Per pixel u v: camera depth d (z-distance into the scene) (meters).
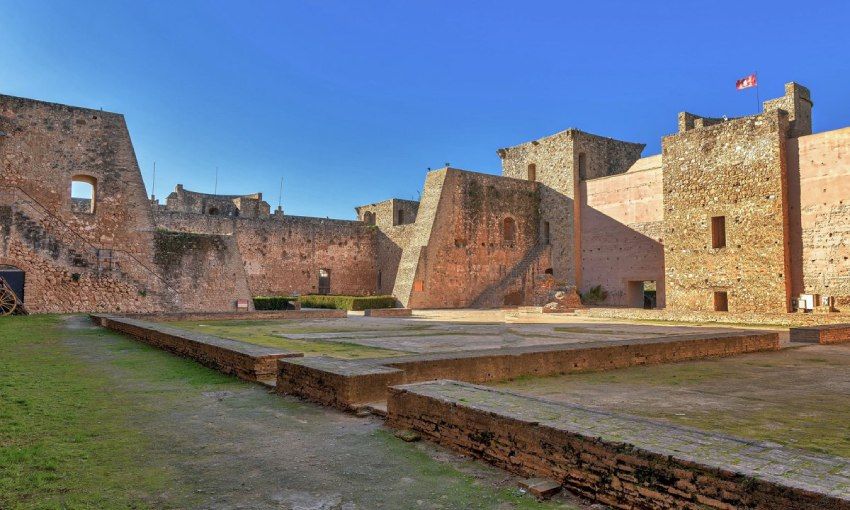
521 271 38.28
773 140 25.73
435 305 35.62
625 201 34.84
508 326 20.42
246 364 8.66
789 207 25.66
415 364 7.91
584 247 37.34
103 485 4.14
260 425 5.99
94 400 7.06
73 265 24.30
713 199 27.89
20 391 7.32
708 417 6.40
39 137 25.23
